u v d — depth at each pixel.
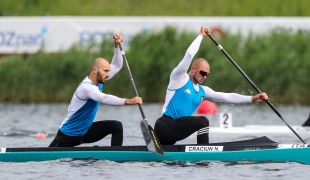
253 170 34.38
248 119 62.09
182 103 36.47
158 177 32.56
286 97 74.75
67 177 32.50
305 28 79.06
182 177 32.59
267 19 79.38
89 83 35.84
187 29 79.31
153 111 67.12
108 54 77.56
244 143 37.22
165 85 75.88
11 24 80.88
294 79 74.56
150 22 79.88
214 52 75.56
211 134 51.28
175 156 36.41
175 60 76.00
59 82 76.62
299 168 34.97
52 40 80.19
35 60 77.12
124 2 108.19
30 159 36.31
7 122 58.53
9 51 81.06
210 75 74.62
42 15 104.56
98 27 79.94
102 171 33.81
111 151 36.44
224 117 52.34
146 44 77.69
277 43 76.50
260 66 74.81
